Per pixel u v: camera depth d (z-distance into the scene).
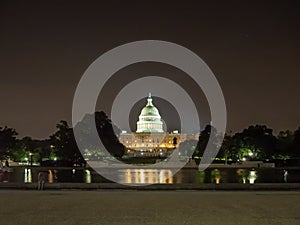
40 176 66.69
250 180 105.50
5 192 59.75
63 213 40.59
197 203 47.66
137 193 58.75
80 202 48.66
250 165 185.75
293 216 38.81
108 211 41.84
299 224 35.03
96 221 36.44
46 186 66.25
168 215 39.50
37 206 45.28
